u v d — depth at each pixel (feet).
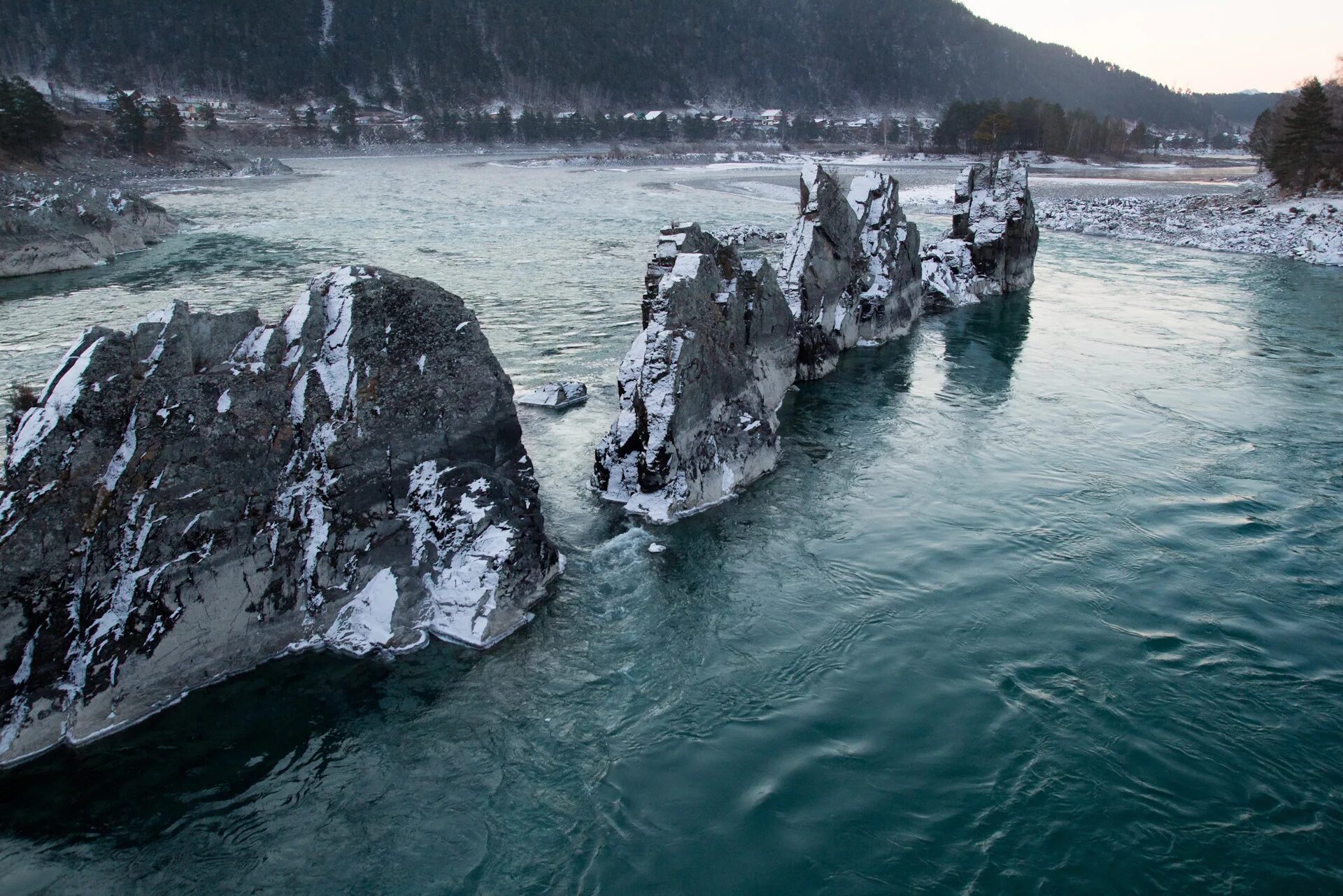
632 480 70.18
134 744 43.52
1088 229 228.43
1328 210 220.43
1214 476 75.72
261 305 132.46
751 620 55.36
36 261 159.53
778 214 251.80
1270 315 134.82
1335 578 59.31
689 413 70.85
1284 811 40.09
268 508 49.93
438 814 40.09
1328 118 259.19
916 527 67.82
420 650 51.31
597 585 58.39
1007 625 54.90
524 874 36.99
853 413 93.09
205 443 47.52
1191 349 116.16
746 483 75.25
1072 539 65.57
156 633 45.70
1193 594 57.82
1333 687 48.57
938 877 36.78
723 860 37.70
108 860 37.27
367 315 53.01
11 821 38.99
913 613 56.34
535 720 46.06
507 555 53.72
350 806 40.42
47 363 103.76
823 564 62.23
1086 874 36.86
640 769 42.91
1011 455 81.41
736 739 45.01
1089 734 45.11
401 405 54.08
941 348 119.34
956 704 47.55
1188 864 37.29
